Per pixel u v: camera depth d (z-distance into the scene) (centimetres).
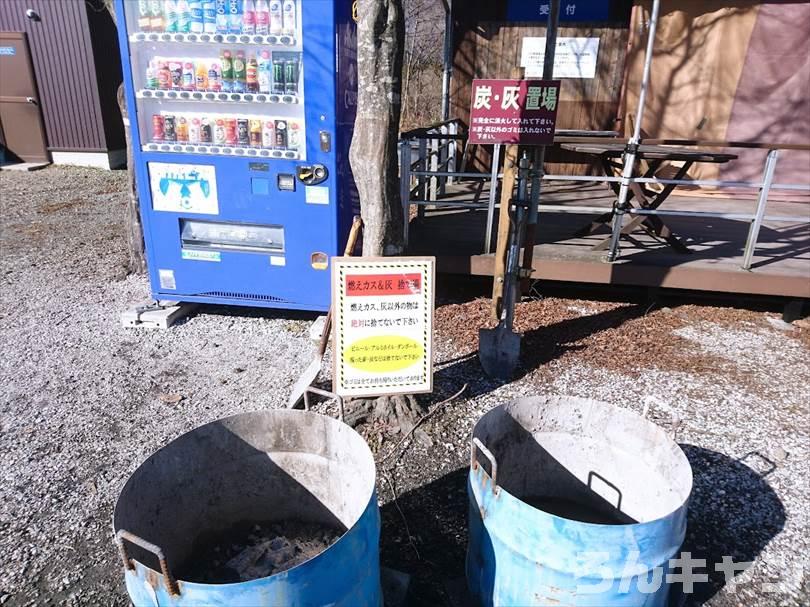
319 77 406
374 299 306
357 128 306
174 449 222
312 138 420
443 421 345
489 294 532
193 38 408
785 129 710
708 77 711
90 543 259
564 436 262
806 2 663
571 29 751
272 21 403
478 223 626
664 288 511
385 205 312
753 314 501
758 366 416
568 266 489
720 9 685
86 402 362
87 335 451
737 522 276
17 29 1081
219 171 436
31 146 1162
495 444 248
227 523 252
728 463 315
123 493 194
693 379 396
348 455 229
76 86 1112
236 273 462
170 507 225
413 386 320
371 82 296
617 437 251
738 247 547
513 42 768
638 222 518
